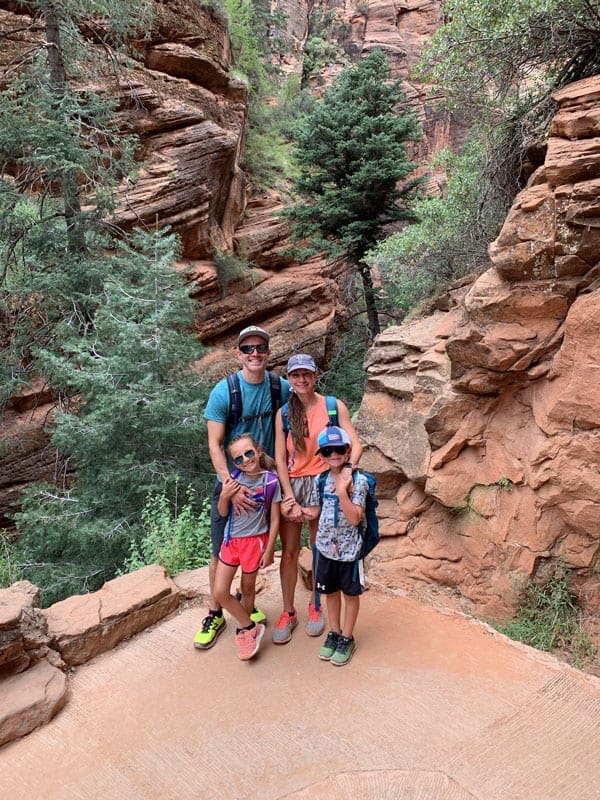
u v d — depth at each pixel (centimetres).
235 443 301
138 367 785
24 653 297
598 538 458
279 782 233
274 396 319
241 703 284
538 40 561
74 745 262
